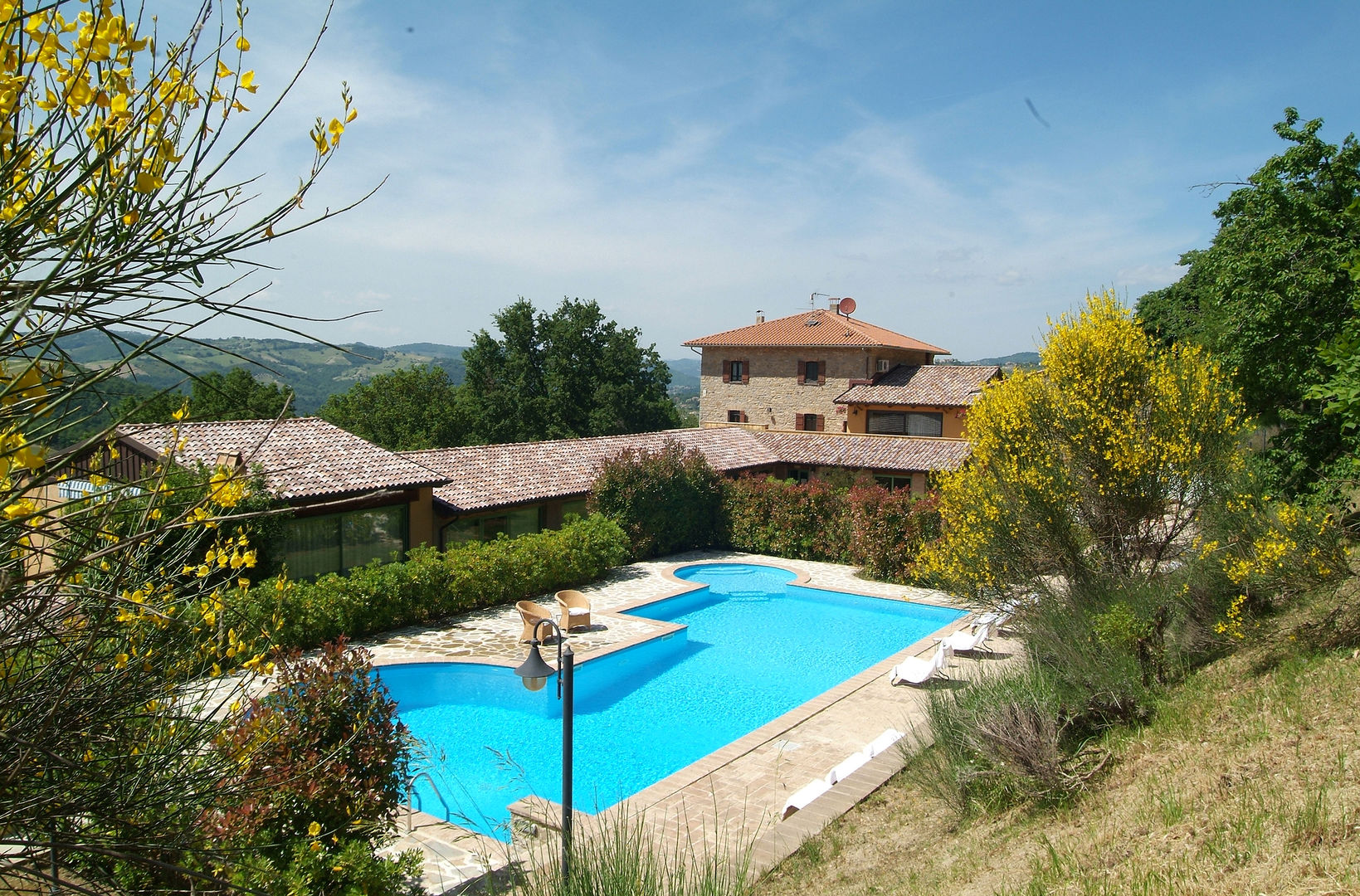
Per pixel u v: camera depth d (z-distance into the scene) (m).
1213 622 10.27
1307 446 15.80
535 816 9.58
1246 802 5.91
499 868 8.43
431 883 8.20
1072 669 9.62
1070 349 11.96
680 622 20.84
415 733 13.78
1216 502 10.83
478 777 12.12
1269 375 16.05
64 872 3.35
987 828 7.53
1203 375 11.34
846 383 44.09
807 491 26.66
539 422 52.06
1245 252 16.80
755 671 17.28
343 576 19.19
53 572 2.54
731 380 47.72
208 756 4.05
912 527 23.14
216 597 3.63
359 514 19.61
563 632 18.12
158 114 2.58
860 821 8.60
